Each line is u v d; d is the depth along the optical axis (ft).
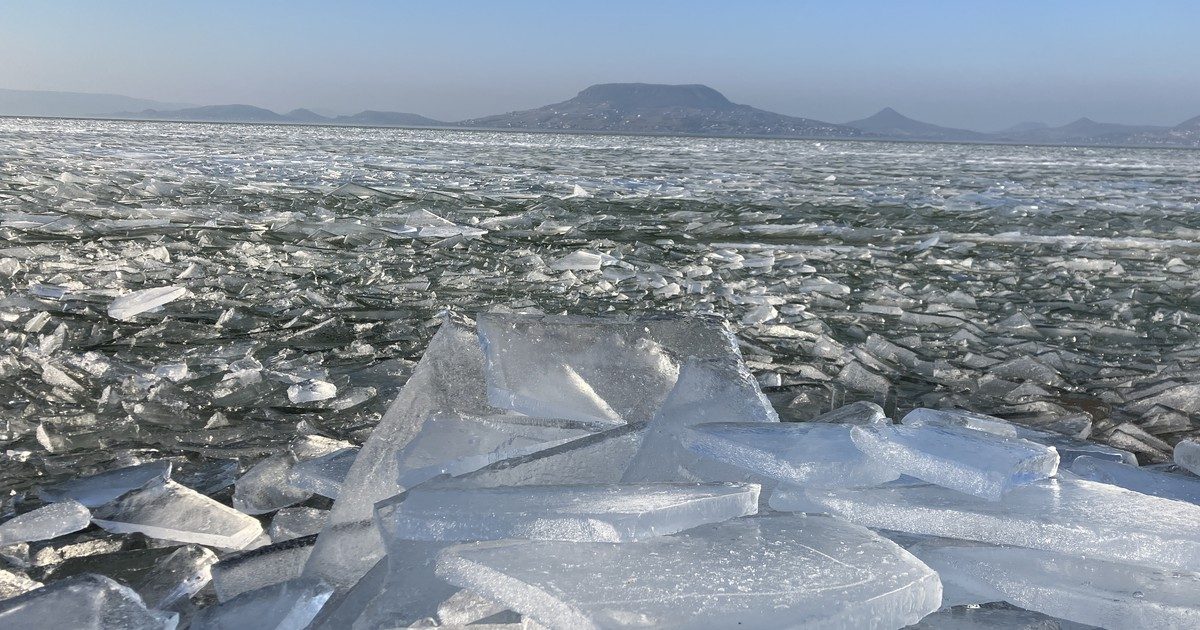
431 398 4.80
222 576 4.13
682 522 3.54
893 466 4.10
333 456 5.53
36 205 24.29
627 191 37.27
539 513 3.47
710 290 15.07
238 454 6.70
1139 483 5.10
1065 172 67.00
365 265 16.69
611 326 5.38
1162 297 15.62
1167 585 3.53
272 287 13.88
